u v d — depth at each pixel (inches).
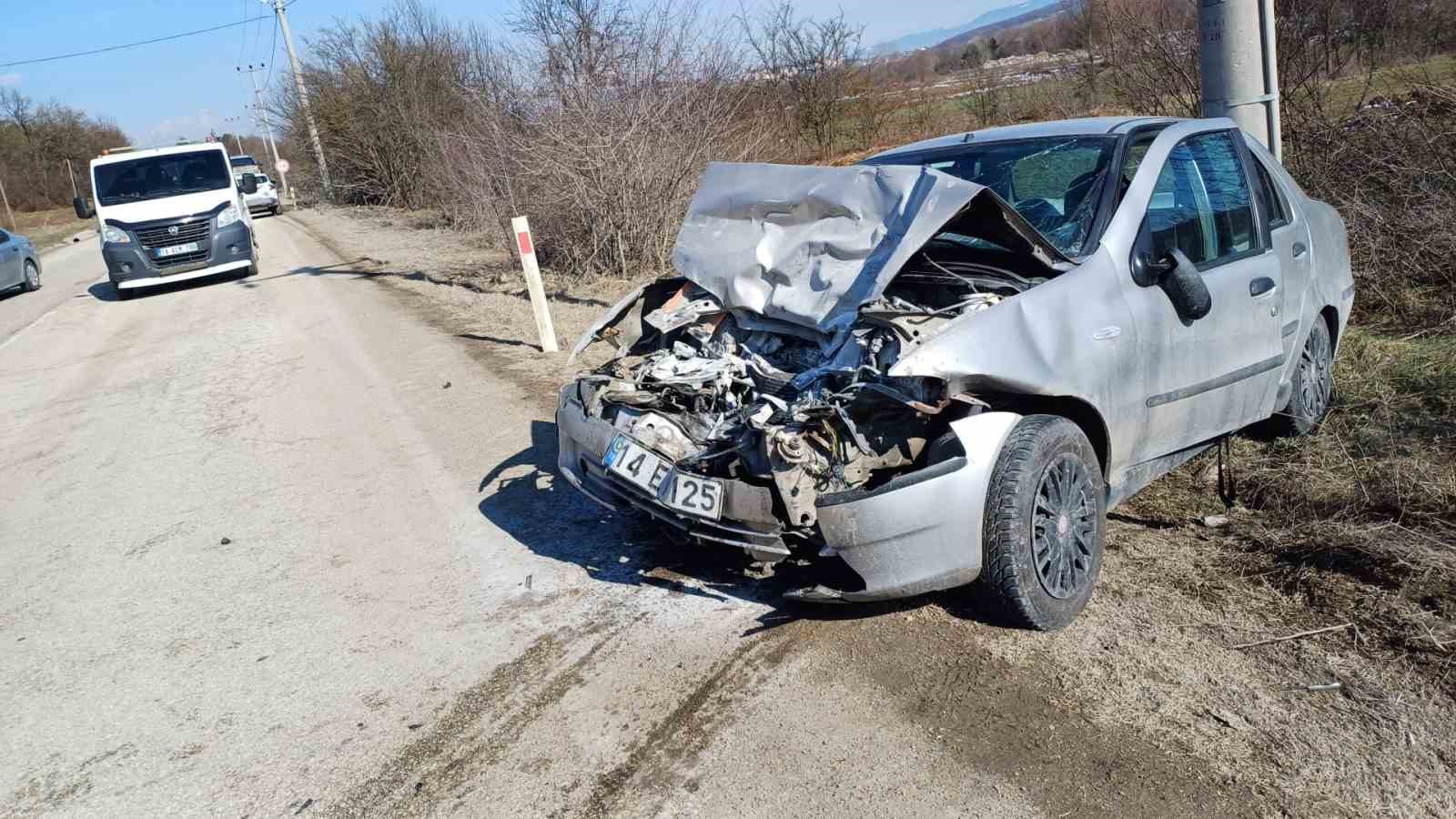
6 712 154.2
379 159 1278.3
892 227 155.0
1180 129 179.8
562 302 448.1
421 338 402.0
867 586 136.5
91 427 322.7
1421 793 106.7
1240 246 179.6
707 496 144.6
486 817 118.5
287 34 1406.3
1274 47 247.4
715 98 487.8
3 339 529.3
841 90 781.9
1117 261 153.9
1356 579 146.2
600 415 167.0
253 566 197.9
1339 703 122.0
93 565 207.8
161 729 144.9
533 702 140.6
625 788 120.6
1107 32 438.0
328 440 277.0
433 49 1160.2
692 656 146.9
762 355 168.6
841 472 139.6
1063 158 171.9
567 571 179.6
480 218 654.5
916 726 125.5
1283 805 106.7
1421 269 269.6
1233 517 172.4
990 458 135.2
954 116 735.7
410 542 200.7
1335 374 225.6
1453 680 123.1
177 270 636.1
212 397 344.5
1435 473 169.8
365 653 159.3
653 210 490.0
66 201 2507.4
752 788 117.7
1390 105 309.4
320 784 128.2
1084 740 119.9
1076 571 146.3
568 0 468.8
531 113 491.5
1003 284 148.9
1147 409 156.2
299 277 645.9
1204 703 124.6
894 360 138.9
